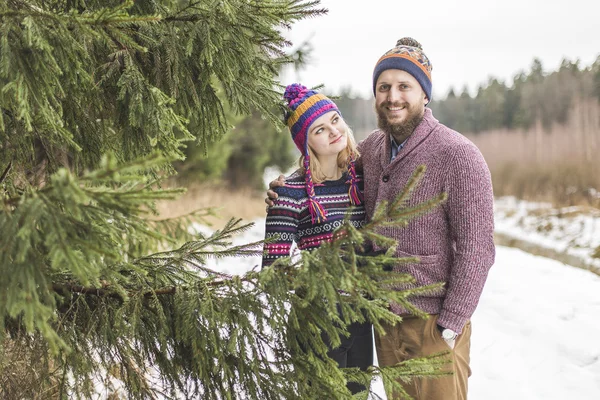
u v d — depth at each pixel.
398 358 1.95
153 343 1.62
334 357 1.96
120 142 1.97
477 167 1.80
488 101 24.55
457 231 1.81
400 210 1.32
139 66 1.82
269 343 1.58
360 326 2.02
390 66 1.91
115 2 1.78
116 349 1.60
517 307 4.34
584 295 4.60
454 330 1.79
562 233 8.27
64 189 1.06
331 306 1.29
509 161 15.07
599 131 13.31
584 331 3.75
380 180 1.98
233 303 1.54
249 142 15.88
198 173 10.58
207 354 1.49
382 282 1.35
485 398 2.98
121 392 2.04
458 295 1.78
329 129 2.01
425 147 1.88
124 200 1.11
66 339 1.54
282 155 18.39
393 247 1.40
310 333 1.52
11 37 1.34
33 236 1.13
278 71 2.12
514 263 5.98
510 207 11.95
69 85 1.67
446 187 1.83
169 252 1.74
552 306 4.33
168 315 1.61
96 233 1.22
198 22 1.74
